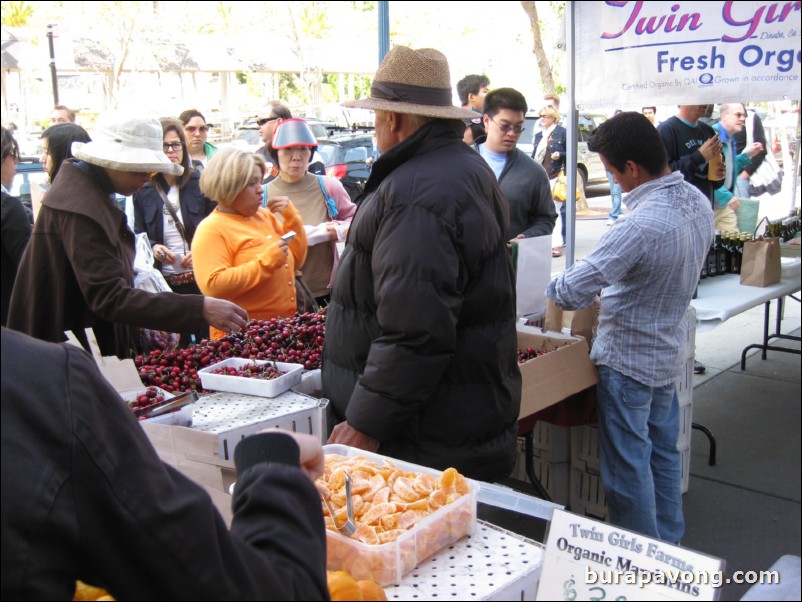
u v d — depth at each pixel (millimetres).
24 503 900
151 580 975
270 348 2719
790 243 4633
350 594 1229
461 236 1969
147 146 2842
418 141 2086
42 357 987
